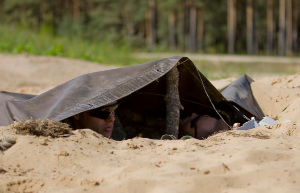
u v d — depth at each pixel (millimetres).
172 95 6449
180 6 70812
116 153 4734
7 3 60000
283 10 70875
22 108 5902
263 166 4152
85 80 6086
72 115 5469
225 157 4414
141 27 77625
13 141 4828
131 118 7570
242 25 81625
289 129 5543
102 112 6020
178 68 6516
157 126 7645
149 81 5879
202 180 3865
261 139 5062
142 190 3801
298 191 3627
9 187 4027
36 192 3963
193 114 7000
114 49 25422
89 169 4324
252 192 3658
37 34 23453
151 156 4574
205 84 6625
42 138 4922
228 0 75938
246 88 7508
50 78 14516
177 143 5016
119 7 74875
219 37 80625
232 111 7062
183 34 77562
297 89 7953
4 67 15812
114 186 3861
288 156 4410
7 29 22922
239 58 45594
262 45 83938
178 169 4121
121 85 5879
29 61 16453
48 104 5871
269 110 7391
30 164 4477
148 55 35312
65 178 4125
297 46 82750
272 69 32750
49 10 65812
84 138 5035
